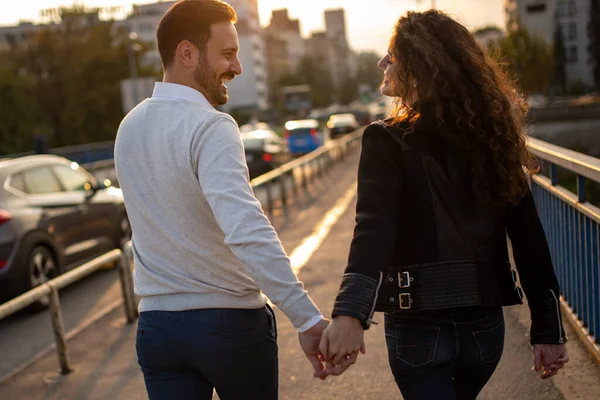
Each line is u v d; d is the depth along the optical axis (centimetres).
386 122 218
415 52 219
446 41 221
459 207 212
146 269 223
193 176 215
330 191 1669
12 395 480
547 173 644
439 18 225
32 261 761
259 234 204
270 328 232
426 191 211
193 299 218
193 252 217
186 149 215
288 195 1625
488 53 228
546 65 7444
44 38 5844
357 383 439
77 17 6153
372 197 210
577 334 461
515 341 479
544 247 225
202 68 227
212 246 218
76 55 5909
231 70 231
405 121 217
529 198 226
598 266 405
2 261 729
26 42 5912
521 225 226
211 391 231
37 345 594
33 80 5434
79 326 629
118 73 6106
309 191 1698
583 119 4484
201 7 225
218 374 221
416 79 219
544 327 226
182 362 221
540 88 7512
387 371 454
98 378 504
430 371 216
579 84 11688
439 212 211
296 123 3447
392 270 216
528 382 407
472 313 215
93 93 5903
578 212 458
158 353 221
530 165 231
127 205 226
